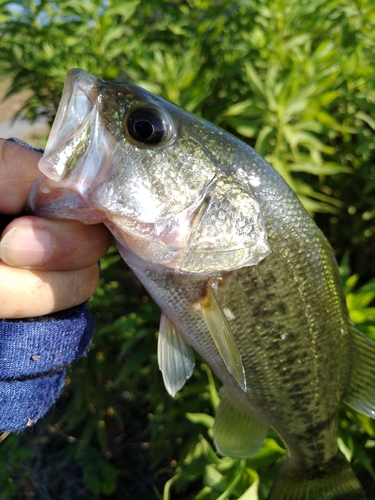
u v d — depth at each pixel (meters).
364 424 0.19
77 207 0.12
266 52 0.28
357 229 0.29
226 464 0.19
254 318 0.14
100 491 0.28
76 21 0.31
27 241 0.12
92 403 0.28
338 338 0.16
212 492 0.20
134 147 0.12
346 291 0.21
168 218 0.13
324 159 0.29
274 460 0.19
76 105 0.12
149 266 0.14
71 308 0.13
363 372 0.16
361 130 0.29
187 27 0.34
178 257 0.13
